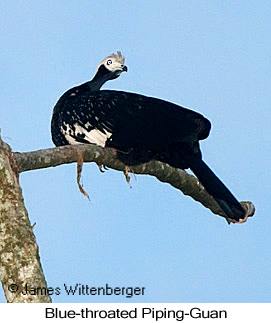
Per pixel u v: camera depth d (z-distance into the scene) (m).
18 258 7.11
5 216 7.31
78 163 9.78
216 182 10.72
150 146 11.10
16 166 8.07
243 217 10.48
